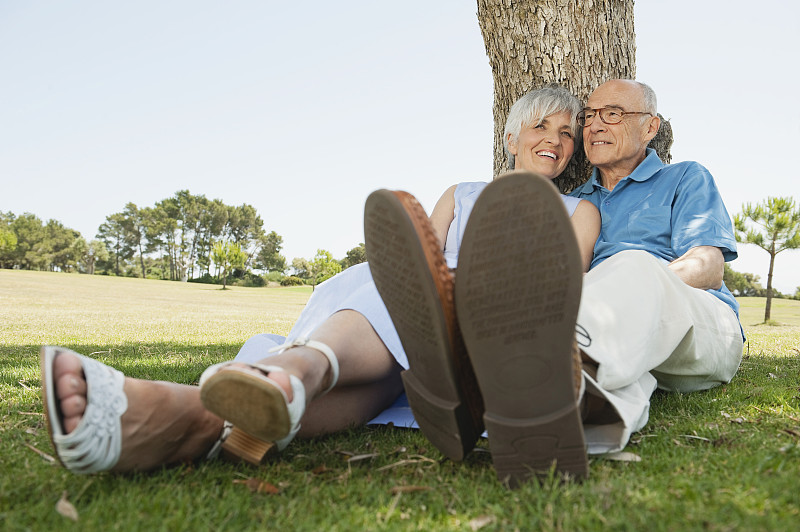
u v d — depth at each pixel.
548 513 1.22
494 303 1.26
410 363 1.49
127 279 60.31
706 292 2.48
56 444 1.27
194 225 110.94
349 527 1.18
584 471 1.38
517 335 1.28
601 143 3.09
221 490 1.41
